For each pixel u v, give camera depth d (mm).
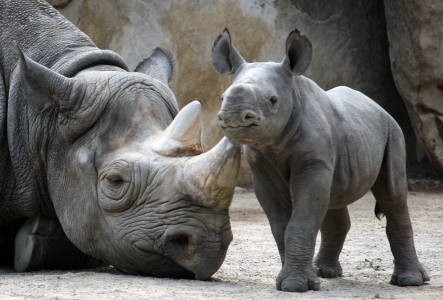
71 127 9961
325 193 8422
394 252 9930
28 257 10461
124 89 10094
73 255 10875
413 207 23828
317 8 32625
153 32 29797
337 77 33125
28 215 10914
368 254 13258
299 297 7742
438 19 29266
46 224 10695
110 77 10234
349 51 33438
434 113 30078
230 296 7789
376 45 34219
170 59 12391
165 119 10023
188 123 9258
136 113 9820
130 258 9211
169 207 8852
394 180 9930
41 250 10500
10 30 11742
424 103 30047
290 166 8516
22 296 7828
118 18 29328
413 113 30938
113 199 9219
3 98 11039
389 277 10461
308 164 8398
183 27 30156
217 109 30656
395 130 10164
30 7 12070
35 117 10562
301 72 8016
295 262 8281
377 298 7949
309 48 8000
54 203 10195
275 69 8086
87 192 9625
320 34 32688
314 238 8367
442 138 30250
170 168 9000
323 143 8445
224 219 8820
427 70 29625
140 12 29625
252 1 31156
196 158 8852
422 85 29906
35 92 9961
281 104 7906
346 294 8227
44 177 10602
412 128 34094
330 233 10562
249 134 7453
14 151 10781
